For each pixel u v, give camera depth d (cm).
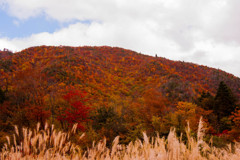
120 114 2256
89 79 9550
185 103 2398
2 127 1539
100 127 2042
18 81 2270
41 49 16188
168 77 10919
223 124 2741
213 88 12188
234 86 12606
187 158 109
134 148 124
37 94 2189
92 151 136
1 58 12400
